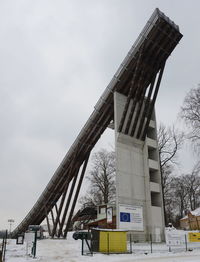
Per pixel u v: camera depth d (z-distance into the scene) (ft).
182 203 211.20
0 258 49.21
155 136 126.82
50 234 146.82
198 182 202.59
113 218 110.52
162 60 118.83
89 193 180.45
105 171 180.65
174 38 112.68
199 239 76.64
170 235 72.18
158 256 60.18
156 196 116.06
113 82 116.98
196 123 104.99
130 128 115.44
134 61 112.37
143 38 109.09
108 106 120.88
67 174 141.18
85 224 166.61
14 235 173.06
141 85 117.29
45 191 147.54
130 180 106.83
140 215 103.86
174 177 178.81
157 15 105.19
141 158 116.16
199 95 107.34
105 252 65.87
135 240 98.12
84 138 129.70
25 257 58.65
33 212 158.30
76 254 64.44
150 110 121.29
